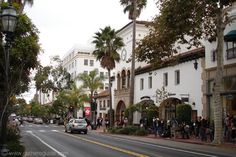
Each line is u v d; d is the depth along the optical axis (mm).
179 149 21219
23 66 14734
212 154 18469
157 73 43125
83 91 70938
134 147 22297
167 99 36188
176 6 22156
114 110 57312
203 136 27312
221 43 25109
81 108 73625
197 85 34688
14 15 11359
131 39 51781
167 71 40781
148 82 45625
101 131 46375
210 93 32406
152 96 43625
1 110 13602
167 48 26594
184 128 30328
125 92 52469
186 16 22562
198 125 29938
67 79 74375
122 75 54719
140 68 47875
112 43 47344
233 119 26688
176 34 23953
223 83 30438
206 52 33250
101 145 23562
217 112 24797
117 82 56562
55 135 35469
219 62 25125
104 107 64688
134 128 38188
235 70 29344
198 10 22516
